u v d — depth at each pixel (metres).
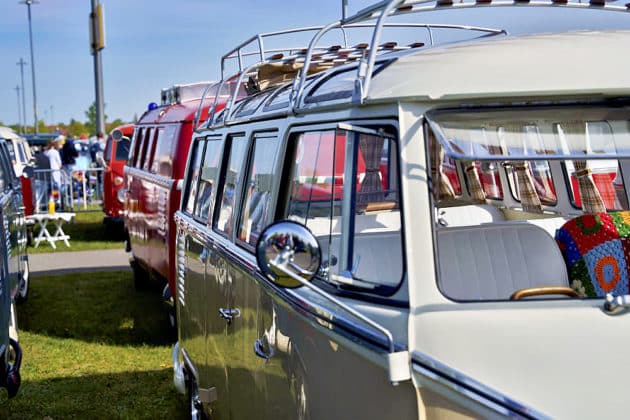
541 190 4.59
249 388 4.15
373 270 2.87
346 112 3.07
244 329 4.20
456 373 2.47
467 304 2.60
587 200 4.34
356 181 3.01
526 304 2.60
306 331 3.20
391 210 2.84
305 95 3.59
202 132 6.13
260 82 5.51
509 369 2.49
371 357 2.64
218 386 4.98
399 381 2.56
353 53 4.71
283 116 3.85
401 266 2.72
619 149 2.68
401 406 2.59
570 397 2.47
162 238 9.29
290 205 3.66
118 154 17.86
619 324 2.56
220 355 4.85
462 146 2.64
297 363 3.30
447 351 2.52
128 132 17.83
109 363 8.33
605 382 2.49
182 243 6.32
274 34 4.95
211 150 5.66
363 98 2.86
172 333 9.38
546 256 3.16
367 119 2.92
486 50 3.03
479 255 3.12
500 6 3.64
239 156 4.70
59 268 14.57
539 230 3.22
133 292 12.05
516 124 2.72
